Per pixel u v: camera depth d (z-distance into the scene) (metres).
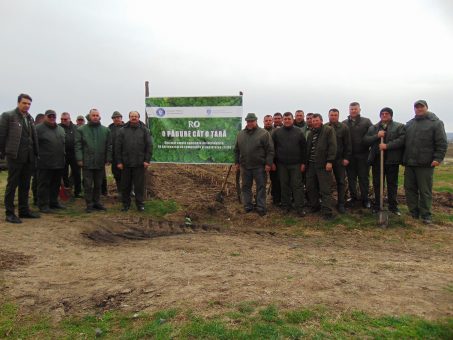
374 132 8.77
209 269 5.32
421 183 8.38
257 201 9.27
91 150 9.24
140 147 9.36
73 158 10.76
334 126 8.74
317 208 9.29
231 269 5.30
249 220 9.02
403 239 7.59
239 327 3.75
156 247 6.79
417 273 5.33
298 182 9.09
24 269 5.46
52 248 6.48
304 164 9.16
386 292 4.57
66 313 4.30
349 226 8.35
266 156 9.05
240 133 9.34
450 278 5.12
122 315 4.18
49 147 8.95
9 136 7.61
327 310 4.07
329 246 7.18
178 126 10.34
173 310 4.11
